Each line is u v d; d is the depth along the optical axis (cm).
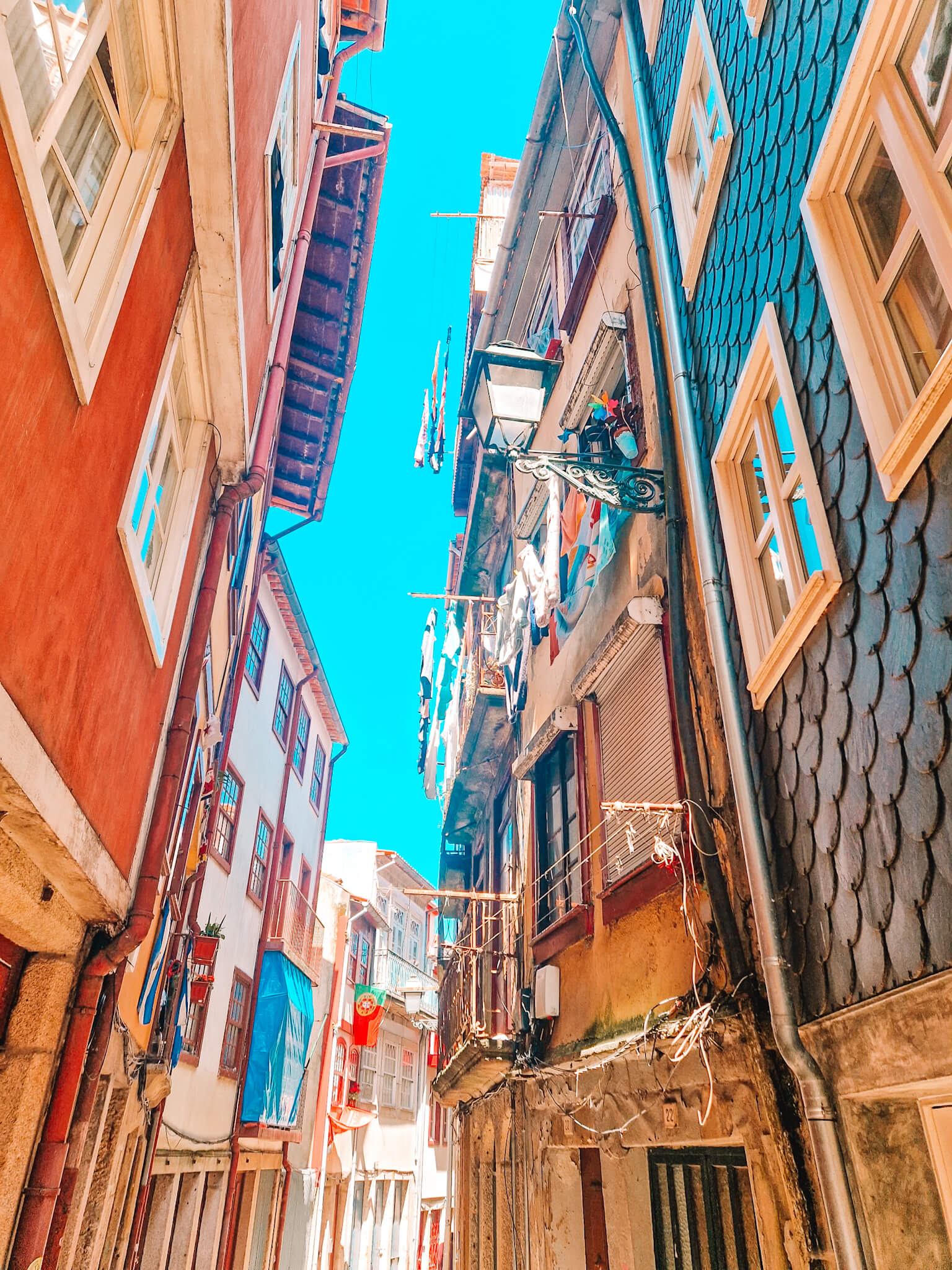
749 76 485
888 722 303
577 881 739
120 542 356
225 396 549
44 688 284
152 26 353
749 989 405
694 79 614
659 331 641
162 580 494
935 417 274
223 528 623
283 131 679
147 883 470
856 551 331
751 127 477
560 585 788
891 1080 287
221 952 1321
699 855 475
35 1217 358
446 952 1572
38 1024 375
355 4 1049
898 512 299
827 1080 339
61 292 248
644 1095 530
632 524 680
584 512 809
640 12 783
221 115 380
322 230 1139
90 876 355
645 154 684
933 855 271
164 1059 739
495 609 1245
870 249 351
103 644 350
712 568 489
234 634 901
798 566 408
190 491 533
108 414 321
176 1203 1116
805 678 373
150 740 471
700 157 621
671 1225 545
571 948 725
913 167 306
